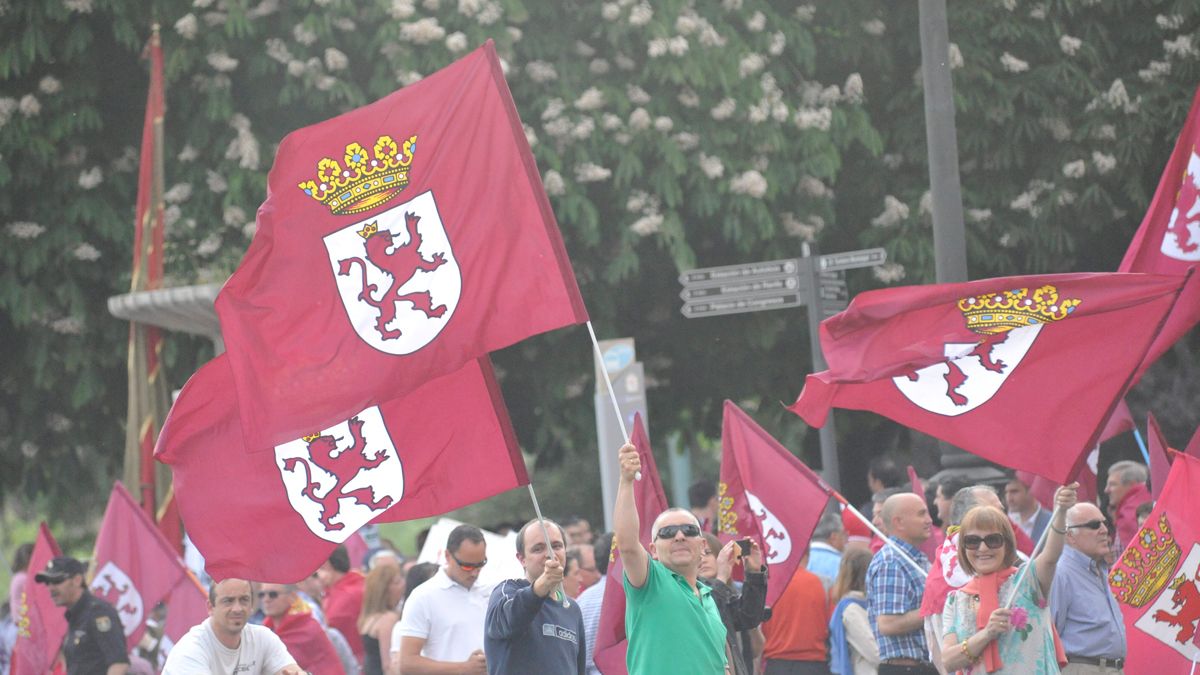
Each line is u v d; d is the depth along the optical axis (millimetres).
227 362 28656
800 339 66438
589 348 63906
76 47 60531
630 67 60906
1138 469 42500
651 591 27625
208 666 31219
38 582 43250
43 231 61281
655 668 27453
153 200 56750
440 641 36125
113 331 62875
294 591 41188
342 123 28047
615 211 61062
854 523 46000
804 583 40625
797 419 68938
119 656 40469
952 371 31641
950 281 41625
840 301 45344
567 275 27719
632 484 27469
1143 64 63969
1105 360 30688
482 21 58250
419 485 29062
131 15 60312
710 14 61438
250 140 59094
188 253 59219
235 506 28922
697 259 64188
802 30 62531
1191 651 32875
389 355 27859
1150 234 35094
